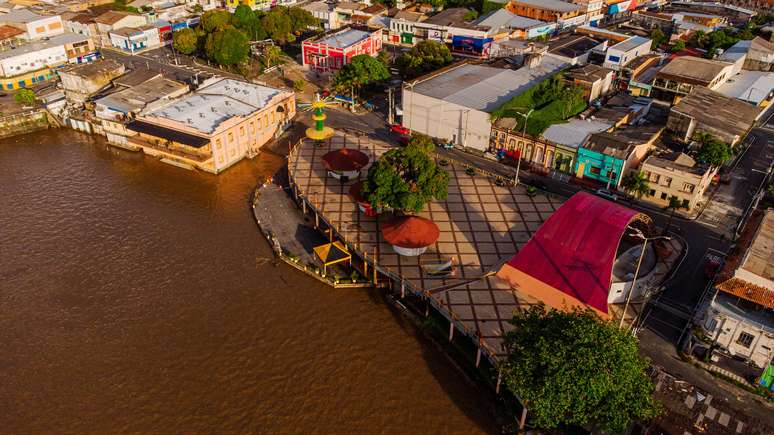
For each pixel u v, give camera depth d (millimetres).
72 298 85875
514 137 122625
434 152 126875
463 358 76062
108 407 68938
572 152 115250
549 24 198375
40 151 130250
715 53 172250
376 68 148000
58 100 145000
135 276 90438
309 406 69312
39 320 81875
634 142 114375
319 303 85750
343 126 139750
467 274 86875
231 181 117500
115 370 73938
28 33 175250
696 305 82688
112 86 148750
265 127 131750
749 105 133000
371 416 68125
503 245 94125
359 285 88938
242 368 74438
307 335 79875
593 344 56781
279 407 69188
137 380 72562
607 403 55844
